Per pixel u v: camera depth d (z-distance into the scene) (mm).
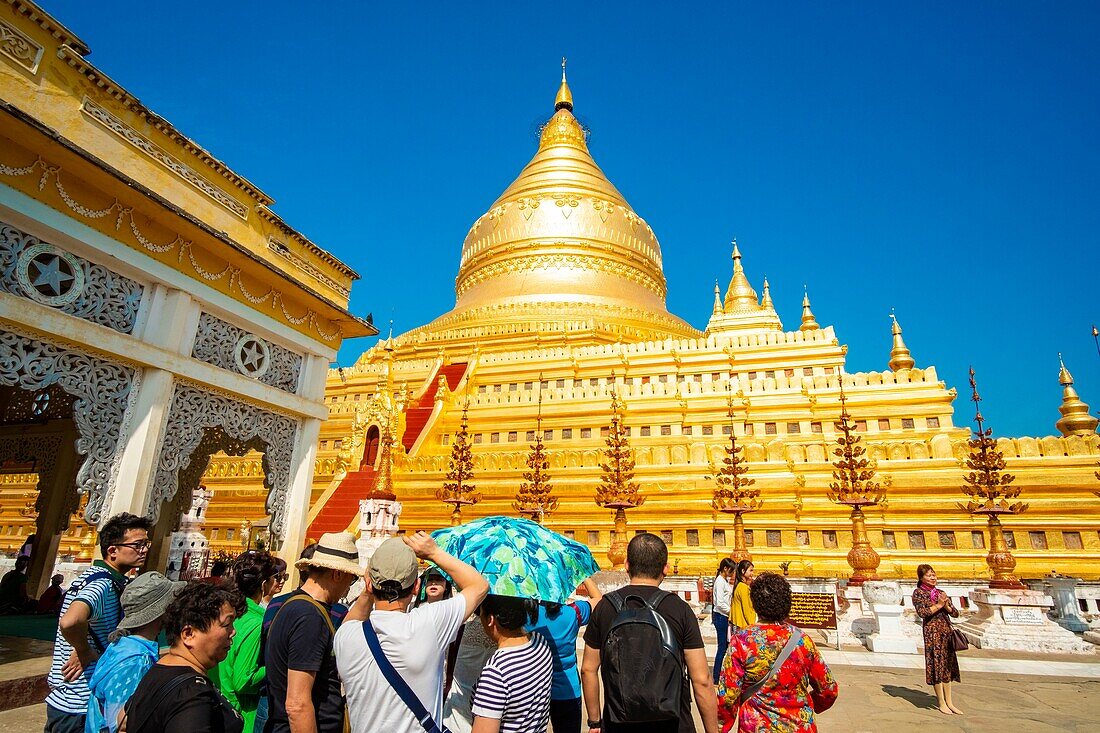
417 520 31438
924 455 26906
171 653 4207
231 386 14438
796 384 32469
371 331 18609
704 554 26938
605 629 5160
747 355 36750
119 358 12102
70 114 11758
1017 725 9734
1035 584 21672
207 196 14672
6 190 10336
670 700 4496
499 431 35625
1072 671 13945
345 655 4188
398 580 4387
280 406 15844
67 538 23344
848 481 24297
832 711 10539
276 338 16172
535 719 4461
